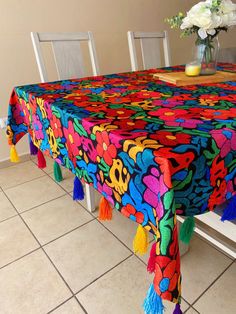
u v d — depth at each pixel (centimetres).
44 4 194
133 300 106
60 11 202
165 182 51
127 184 63
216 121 69
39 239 140
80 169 86
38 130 112
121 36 237
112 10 224
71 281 115
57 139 95
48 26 201
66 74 157
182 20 117
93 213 159
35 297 109
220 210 90
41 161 141
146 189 58
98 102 92
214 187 63
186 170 54
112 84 120
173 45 276
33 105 107
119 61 244
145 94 101
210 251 127
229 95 95
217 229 94
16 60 198
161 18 257
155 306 58
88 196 155
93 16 217
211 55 119
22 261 126
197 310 100
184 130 63
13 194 181
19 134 134
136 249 69
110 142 64
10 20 186
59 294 110
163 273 54
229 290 108
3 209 165
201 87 108
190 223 69
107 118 74
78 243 136
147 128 65
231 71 135
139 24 245
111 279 116
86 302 106
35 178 201
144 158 55
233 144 61
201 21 107
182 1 266
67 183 192
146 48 177
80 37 159
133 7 235
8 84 200
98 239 139
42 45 202
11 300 108
